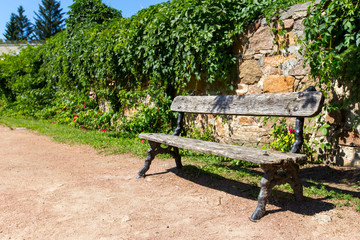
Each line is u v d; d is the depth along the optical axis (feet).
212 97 11.50
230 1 14.42
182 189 9.60
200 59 15.42
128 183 10.21
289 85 13.24
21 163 12.97
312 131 12.86
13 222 7.03
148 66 18.34
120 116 22.17
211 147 8.72
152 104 19.20
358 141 11.60
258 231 6.63
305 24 12.04
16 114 31.83
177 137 11.23
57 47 29.99
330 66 11.57
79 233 6.52
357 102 11.49
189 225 6.97
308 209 7.77
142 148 15.51
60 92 30.12
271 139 13.78
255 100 9.80
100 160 13.52
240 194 9.08
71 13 27.91
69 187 9.71
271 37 13.70
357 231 6.56
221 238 6.33
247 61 14.52
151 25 17.44
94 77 25.09
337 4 11.07
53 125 24.54
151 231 6.65
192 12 15.07
